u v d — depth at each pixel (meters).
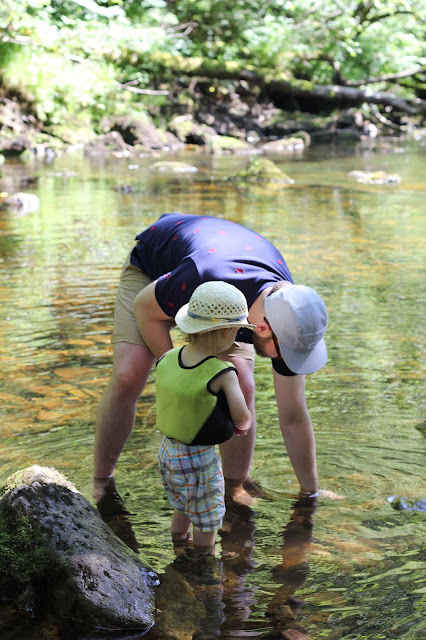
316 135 21.31
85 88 17.98
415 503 3.37
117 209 10.74
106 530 2.95
